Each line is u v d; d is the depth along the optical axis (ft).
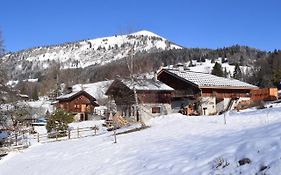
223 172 44.93
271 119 89.30
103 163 70.33
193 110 173.06
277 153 43.16
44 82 445.37
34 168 85.61
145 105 172.86
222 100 180.55
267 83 306.14
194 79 177.99
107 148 84.74
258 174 41.06
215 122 99.45
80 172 68.74
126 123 147.33
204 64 584.81
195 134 80.07
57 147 108.06
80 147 96.68
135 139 90.07
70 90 306.96
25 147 122.01
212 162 49.26
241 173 42.91
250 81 346.13
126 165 63.77
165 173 51.96
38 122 216.54
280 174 38.70
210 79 185.06
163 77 191.21
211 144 60.13
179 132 88.63
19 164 95.91
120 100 179.93
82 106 259.80
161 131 96.68
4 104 155.94
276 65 339.77
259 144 47.83
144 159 63.62
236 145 52.08
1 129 157.99
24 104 178.19
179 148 65.26
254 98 191.31
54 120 155.33
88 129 164.35
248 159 45.03
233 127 82.58
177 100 181.88
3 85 150.61
